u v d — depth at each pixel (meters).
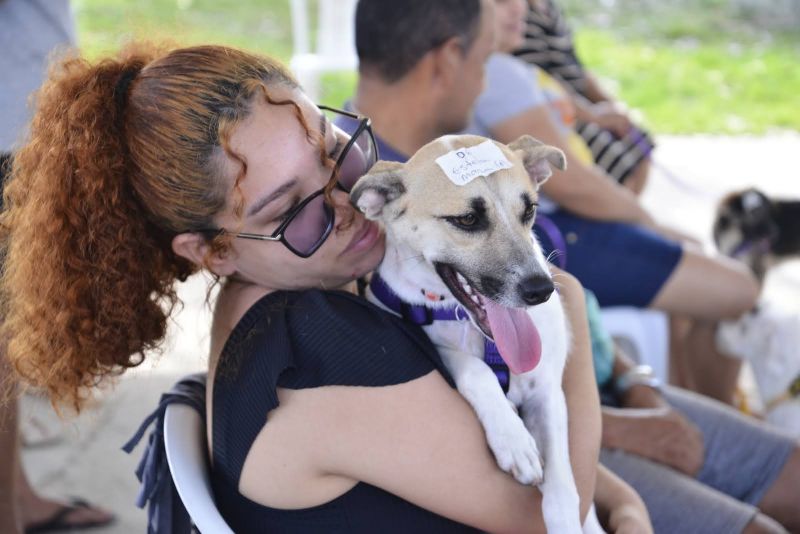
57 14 2.90
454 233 2.04
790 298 4.81
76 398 1.87
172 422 1.89
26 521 3.22
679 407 2.80
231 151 1.72
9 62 2.72
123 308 1.81
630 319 3.60
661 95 8.76
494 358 2.03
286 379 1.71
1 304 1.97
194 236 1.84
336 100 7.51
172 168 1.74
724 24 11.20
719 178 6.73
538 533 1.86
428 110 2.70
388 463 1.71
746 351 3.58
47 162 1.77
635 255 3.55
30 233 1.78
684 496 2.41
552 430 1.96
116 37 2.46
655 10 11.78
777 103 8.59
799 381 3.44
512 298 1.97
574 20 11.32
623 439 2.56
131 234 1.80
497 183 2.08
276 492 1.73
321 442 1.69
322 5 6.99
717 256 3.78
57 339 1.78
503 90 3.40
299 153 1.78
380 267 2.12
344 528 1.76
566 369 2.18
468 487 1.76
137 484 3.56
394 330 1.81
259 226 1.81
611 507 2.20
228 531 1.68
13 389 2.40
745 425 2.73
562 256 2.93
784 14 11.54
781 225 4.08
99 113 1.78
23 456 3.71
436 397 1.77
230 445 1.76
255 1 10.90
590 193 3.49
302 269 1.91
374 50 2.63
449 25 2.58
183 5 10.52
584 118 4.57
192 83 1.74
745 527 2.33
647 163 5.01
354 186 1.97
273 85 1.81
